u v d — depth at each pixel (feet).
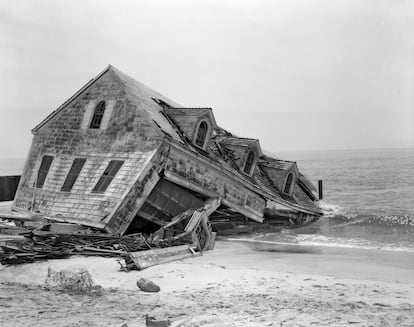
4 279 47.39
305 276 51.49
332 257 69.62
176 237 69.77
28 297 35.96
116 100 87.76
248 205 98.27
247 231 103.76
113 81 90.22
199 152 88.28
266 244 85.66
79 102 93.61
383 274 56.54
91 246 63.98
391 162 428.15
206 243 76.95
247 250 77.41
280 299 39.47
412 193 178.29
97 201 77.05
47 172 90.33
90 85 92.79
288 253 74.23
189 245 69.67
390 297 41.16
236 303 37.19
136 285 46.16
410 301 39.32
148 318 28.68
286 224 112.68
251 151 103.65
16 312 30.96
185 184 82.58
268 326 29.37
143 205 80.18
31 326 27.55
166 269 55.16
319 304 37.35
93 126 89.81
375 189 200.23
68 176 85.71
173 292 42.75
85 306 34.09
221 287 45.32
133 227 84.79
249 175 104.22
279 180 117.50
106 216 73.36
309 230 104.22
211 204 86.48
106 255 60.90
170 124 90.07
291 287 45.52
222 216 103.14
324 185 231.09
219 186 90.22
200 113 89.97
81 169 84.79
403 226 103.30
